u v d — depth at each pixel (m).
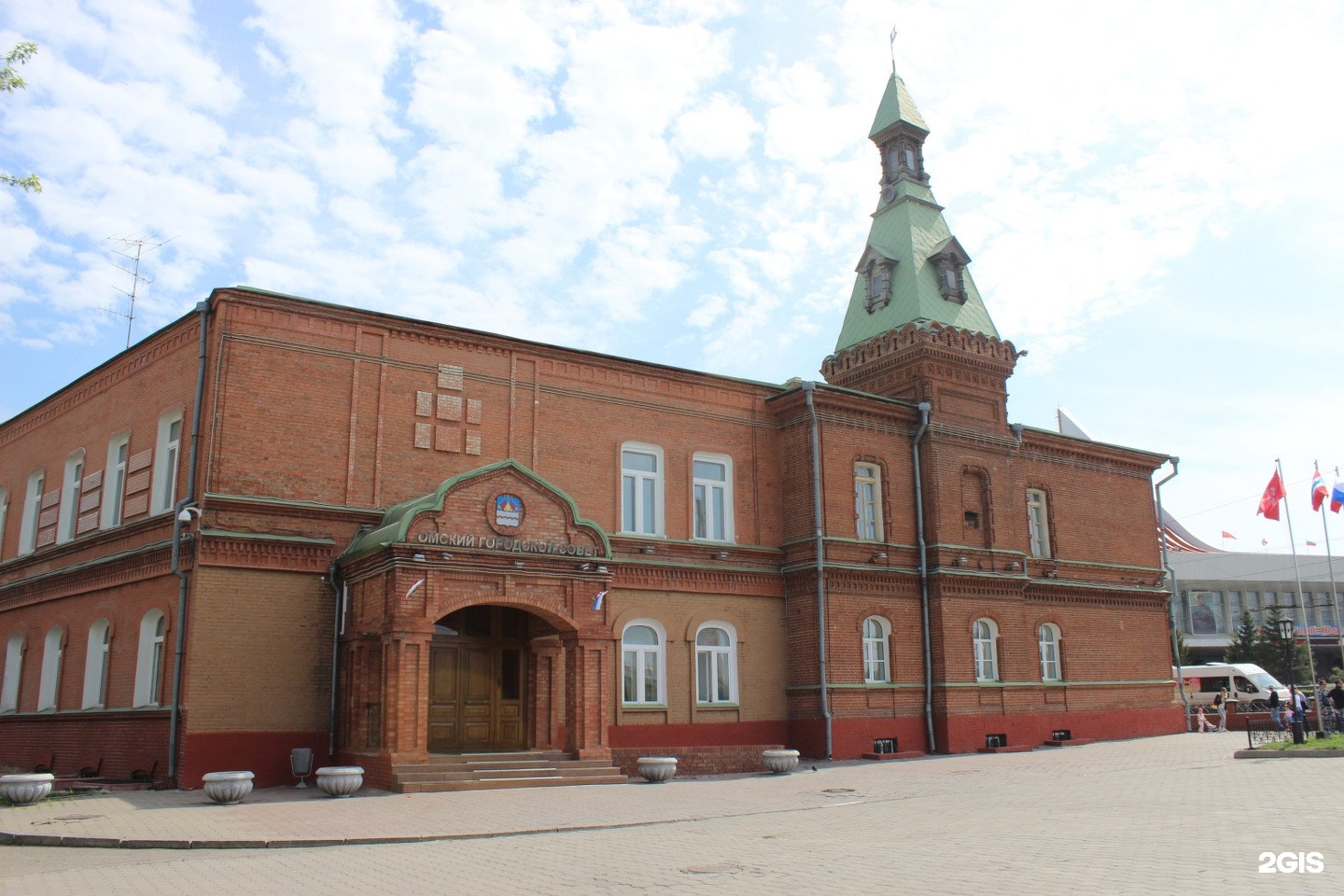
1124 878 10.98
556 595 24.28
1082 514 39.47
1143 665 39.69
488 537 23.56
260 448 24.48
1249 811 16.50
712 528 31.44
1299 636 86.88
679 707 29.36
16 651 31.69
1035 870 11.66
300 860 13.99
